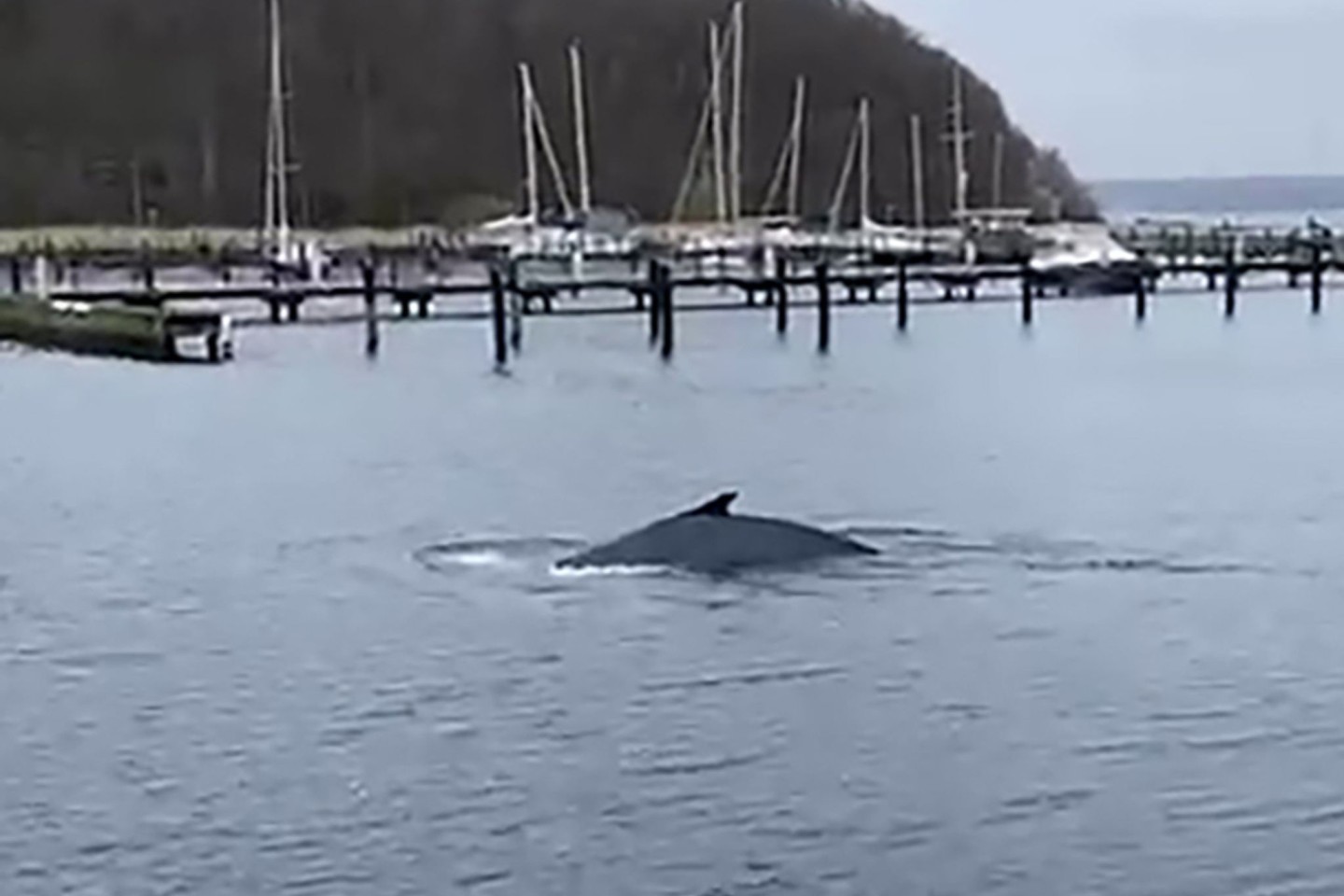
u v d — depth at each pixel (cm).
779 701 3041
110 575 3966
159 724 2967
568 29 18538
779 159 15488
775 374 7994
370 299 8531
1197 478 5206
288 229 14275
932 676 3167
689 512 3953
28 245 13700
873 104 17475
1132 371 8119
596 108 17962
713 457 5625
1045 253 11562
